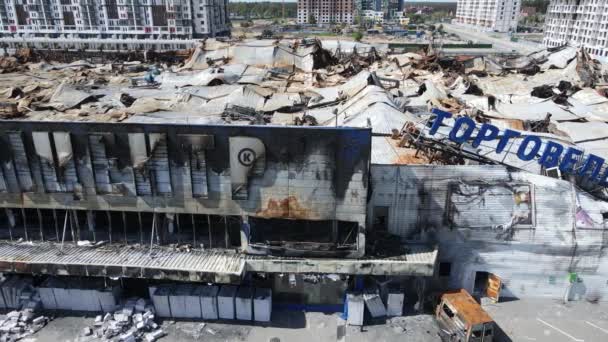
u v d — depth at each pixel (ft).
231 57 375.66
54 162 108.68
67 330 108.88
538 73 377.50
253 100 241.96
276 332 109.29
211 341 106.11
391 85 306.76
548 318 114.11
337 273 109.60
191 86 282.15
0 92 265.34
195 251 114.83
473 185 113.70
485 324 100.01
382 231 119.14
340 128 100.63
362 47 488.44
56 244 117.50
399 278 117.60
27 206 114.93
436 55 400.67
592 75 354.74
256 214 110.42
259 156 104.06
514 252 117.08
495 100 260.21
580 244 114.32
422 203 115.24
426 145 132.87
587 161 120.78
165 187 109.91
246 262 109.91
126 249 115.34
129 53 439.22
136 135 104.83
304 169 104.73
